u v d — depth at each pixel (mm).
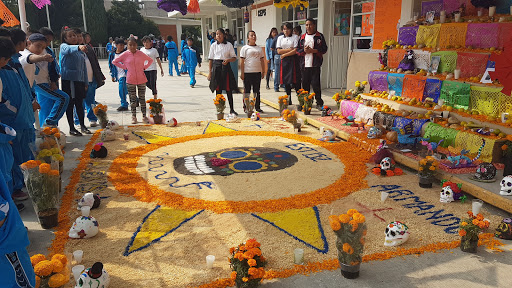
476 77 6230
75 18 37531
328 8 11898
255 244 2949
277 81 12508
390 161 5391
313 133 7758
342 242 2996
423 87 7125
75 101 7609
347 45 12461
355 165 5715
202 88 14797
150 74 10539
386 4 9086
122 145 6996
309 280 3049
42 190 3867
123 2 41906
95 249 3488
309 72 9070
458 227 3863
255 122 8766
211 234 3764
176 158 6230
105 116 8180
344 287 2961
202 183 5109
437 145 5359
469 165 4996
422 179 4887
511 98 5578
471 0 6742
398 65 7992
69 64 7320
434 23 7301
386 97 7926
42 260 2695
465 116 6113
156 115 8820
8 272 2168
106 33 39000
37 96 6980
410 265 3248
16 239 2170
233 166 5793
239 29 21312
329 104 9828
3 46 2908
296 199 4523
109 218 4102
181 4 10289
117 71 11008
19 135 4469
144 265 3238
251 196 4660
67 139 7465
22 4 6250
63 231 3830
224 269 3176
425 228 3838
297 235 3730
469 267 3209
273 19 15422
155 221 4035
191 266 3223
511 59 4414
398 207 4320
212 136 7570
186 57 14953
